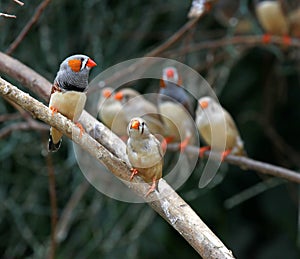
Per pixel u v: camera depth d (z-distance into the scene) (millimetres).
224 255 4879
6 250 11164
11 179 10898
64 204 11172
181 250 11766
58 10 10727
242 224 12500
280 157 12414
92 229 11062
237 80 12609
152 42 12352
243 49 11383
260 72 12641
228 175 12484
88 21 10828
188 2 11281
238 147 8188
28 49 10773
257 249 12289
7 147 9984
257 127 12656
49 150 5738
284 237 12234
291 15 11055
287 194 12406
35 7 10398
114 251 11039
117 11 11320
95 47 10586
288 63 12531
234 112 12609
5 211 10906
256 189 11977
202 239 5023
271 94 12391
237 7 11617
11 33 10570
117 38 11156
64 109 5383
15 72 7227
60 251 11172
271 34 10883
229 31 10969
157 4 11578
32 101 5129
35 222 11055
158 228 11547
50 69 10969
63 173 10906
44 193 11203
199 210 11945
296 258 12016
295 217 12242
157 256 11492
